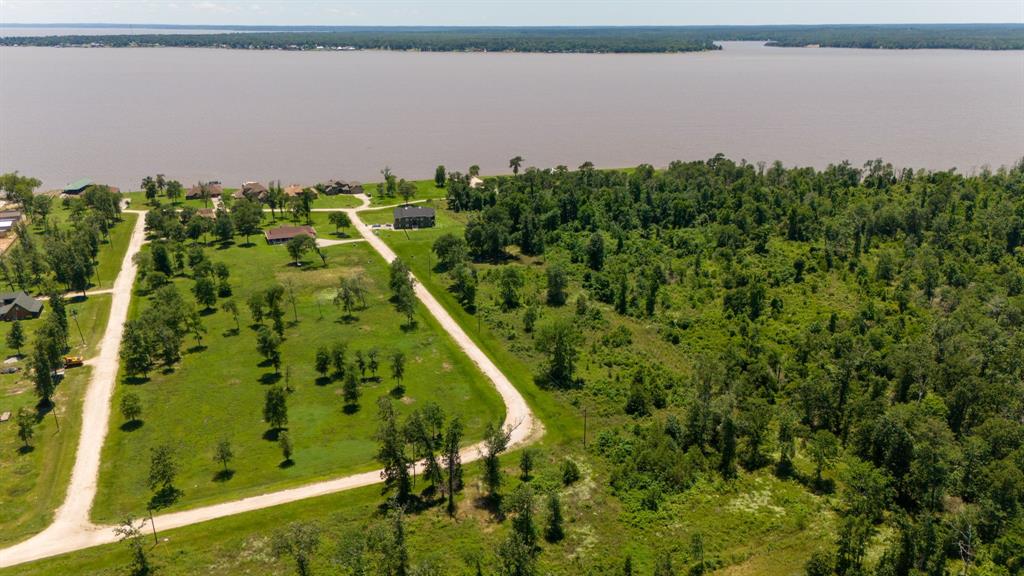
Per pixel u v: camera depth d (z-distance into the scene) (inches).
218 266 6151.6
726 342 5226.4
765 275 6456.7
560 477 3639.3
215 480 3602.4
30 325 5492.1
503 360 5064.0
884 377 4621.1
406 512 3346.5
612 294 6215.6
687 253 7229.3
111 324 5556.1
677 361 5044.3
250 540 3134.8
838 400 4195.4
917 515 3383.4
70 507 3376.0
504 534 3191.4
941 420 4001.0
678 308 5940.0
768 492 3535.9
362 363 4734.3
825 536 3211.1
